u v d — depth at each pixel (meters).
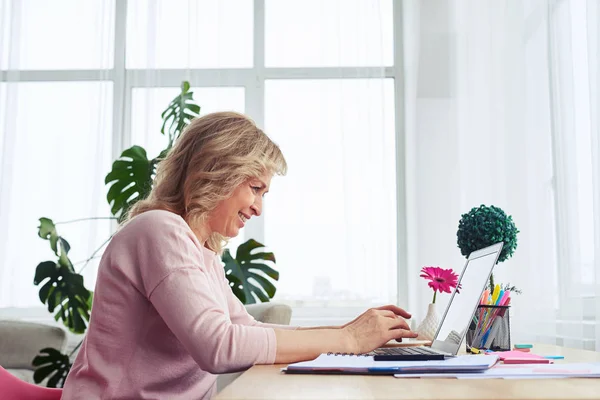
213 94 3.57
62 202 3.45
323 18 3.59
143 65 3.53
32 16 3.60
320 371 0.94
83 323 2.76
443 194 3.26
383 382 0.84
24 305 3.37
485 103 3.10
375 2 3.53
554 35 2.84
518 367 0.99
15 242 3.40
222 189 1.25
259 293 2.79
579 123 2.76
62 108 3.53
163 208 1.27
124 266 1.16
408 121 3.44
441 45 3.33
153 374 1.17
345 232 3.37
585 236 2.71
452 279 1.69
